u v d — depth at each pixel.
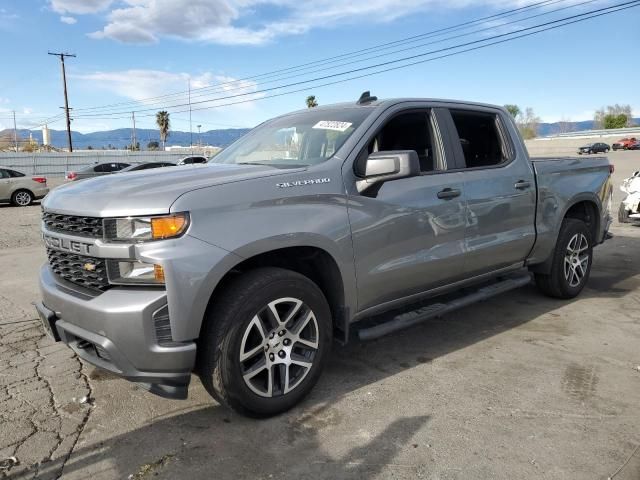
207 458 2.76
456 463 2.68
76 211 2.95
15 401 3.43
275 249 3.02
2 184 18.84
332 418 3.14
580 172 5.38
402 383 3.59
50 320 3.12
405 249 3.69
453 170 4.10
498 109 4.76
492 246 4.31
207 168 3.56
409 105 3.98
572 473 2.58
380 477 2.58
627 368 3.78
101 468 2.70
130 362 2.72
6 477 2.63
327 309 3.30
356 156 3.52
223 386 2.91
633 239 8.95
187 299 2.70
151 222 2.71
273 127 4.41
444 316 4.99
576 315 4.96
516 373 3.72
